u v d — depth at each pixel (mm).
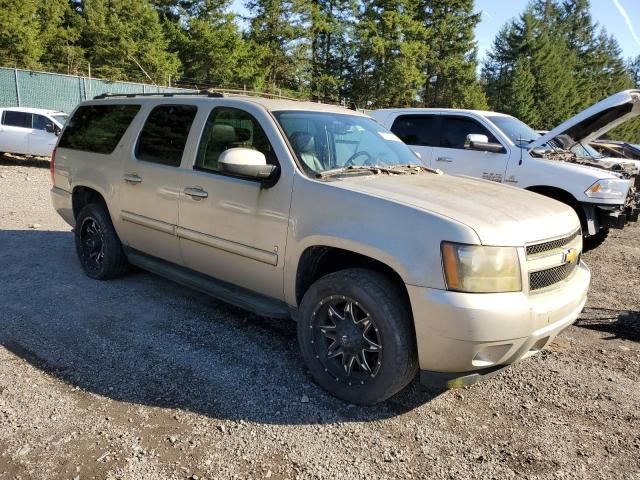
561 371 3912
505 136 7816
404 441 2957
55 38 37719
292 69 47875
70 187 5516
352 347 3203
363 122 4547
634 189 8000
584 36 84875
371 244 3043
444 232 2850
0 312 4391
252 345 4016
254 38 46062
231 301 3982
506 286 2865
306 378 3568
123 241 5004
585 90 75062
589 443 3033
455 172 8078
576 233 3514
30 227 7555
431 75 55656
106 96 5441
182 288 5180
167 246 4480
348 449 2857
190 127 4285
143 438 2844
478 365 2898
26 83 22234
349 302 3186
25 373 3436
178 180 4230
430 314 2840
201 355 3809
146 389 3326
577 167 7172
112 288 5090
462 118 8297
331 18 49719
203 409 3143
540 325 2961
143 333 4121
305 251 3438
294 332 4297
